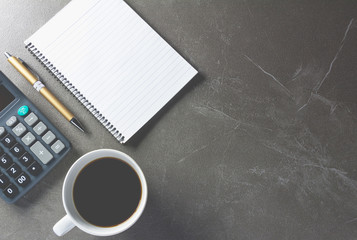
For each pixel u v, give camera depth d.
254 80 0.58
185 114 0.58
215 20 0.59
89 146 0.58
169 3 0.60
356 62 0.58
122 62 0.58
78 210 0.52
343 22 0.59
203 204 0.57
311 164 0.57
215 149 0.58
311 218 0.56
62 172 0.57
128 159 0.47
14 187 0.54
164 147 0.58
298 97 0.58
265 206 0.57
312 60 0.58
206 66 0.59
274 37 0.59
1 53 0.59
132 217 0.49
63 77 0.58
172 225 0.57
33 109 0.55
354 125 0.57
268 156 0.57
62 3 0.60
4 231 0.56
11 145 0.54
